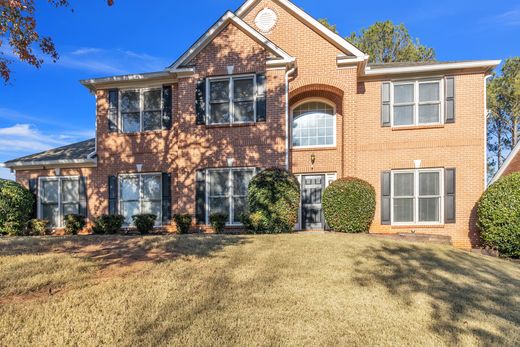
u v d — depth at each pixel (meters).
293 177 11.95
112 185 14.74
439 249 9.66
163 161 14.30
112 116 14.91
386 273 7.12
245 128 13.19
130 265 6.95
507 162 14.19
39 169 15.37
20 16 9.89
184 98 13.66
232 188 13.31
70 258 7.25
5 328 4.42
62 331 4.42
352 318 5.12
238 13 14.52
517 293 6.71
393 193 13.62
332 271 7.04
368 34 27.73
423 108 13.56
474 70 13.10
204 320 4.83
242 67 13.22
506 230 11.00
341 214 11.69
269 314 5.09
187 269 6.77
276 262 7.43
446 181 13.10
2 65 10.84
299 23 13.86
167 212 14.09
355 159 13.59
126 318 4.79
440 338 4.70
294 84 13.65
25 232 14.00
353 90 13.30
